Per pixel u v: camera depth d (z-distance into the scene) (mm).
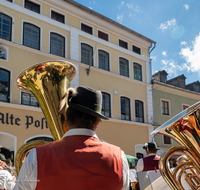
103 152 1233
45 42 11844
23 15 11258
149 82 16797
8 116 9727
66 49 12688
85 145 1232
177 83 21219
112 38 15344
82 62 13383
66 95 1387
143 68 16766
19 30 10961
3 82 10047
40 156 1176
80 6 13570
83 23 13992
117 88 14578
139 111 15680
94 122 1344
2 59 10109
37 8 12219
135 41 16688
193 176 2312
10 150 9641
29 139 10125
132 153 14258
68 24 13219
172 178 1953
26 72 2100
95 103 1347
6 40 10281
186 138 1842
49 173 1129
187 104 19359
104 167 1178
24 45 10820
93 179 1140
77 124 1308
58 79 2084
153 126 15906
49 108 1873
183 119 1723
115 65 14961
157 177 2484
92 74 13469
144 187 2492
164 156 2012
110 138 13398
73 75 2273
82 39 13562
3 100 9875
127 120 14422
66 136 1291
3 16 10625
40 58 11438
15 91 10211
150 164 3234
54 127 1725
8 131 9570
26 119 10227
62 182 1114
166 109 17750
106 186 1154
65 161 1151
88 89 1367
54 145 1240
